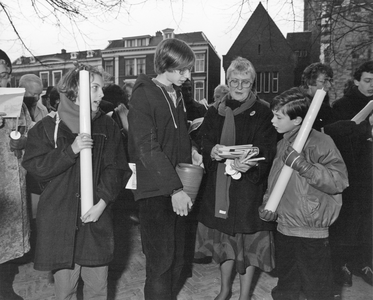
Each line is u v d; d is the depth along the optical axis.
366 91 2.58
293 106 1.79
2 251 2.08
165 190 1.68
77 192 1.66
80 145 1.58
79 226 1.66
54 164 1.59
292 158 1.71
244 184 1.98
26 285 2.47
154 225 1.80
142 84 1.81
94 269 1.72
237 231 1.95
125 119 3.03
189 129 2.45
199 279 2.59
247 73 1.98
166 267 1.81
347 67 6.39
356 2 4.60
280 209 1.83
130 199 3.30
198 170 1.77
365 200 2.47
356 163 2.45
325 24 4.89
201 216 2.11
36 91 3.15
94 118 1.74
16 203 2.13
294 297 1.88
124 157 1.82
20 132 2.24
